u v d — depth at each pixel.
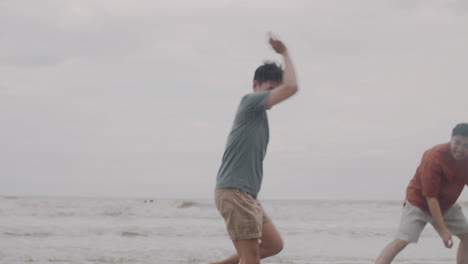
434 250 7.96
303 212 17.67
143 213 15.86
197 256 6.86
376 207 18.86
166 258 6.64
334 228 12.23
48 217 14.09
